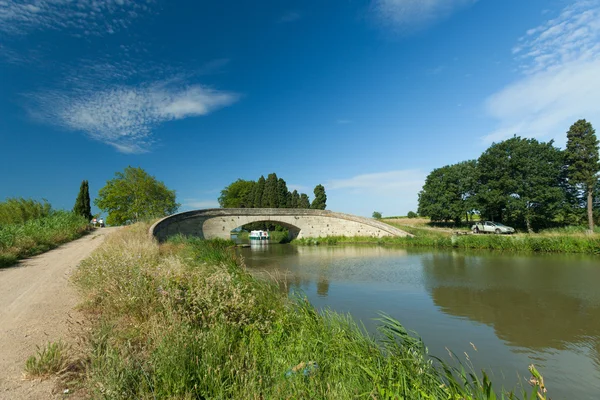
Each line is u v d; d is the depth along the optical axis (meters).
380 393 4.10
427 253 27.48
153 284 6.36
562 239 24.92
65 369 4.06
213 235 40.50
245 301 6.43
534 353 7.58
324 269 19.84
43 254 16.30
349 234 46.78
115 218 54.50
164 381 3.68
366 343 5.76
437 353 7.51
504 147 38.72
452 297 12.54
